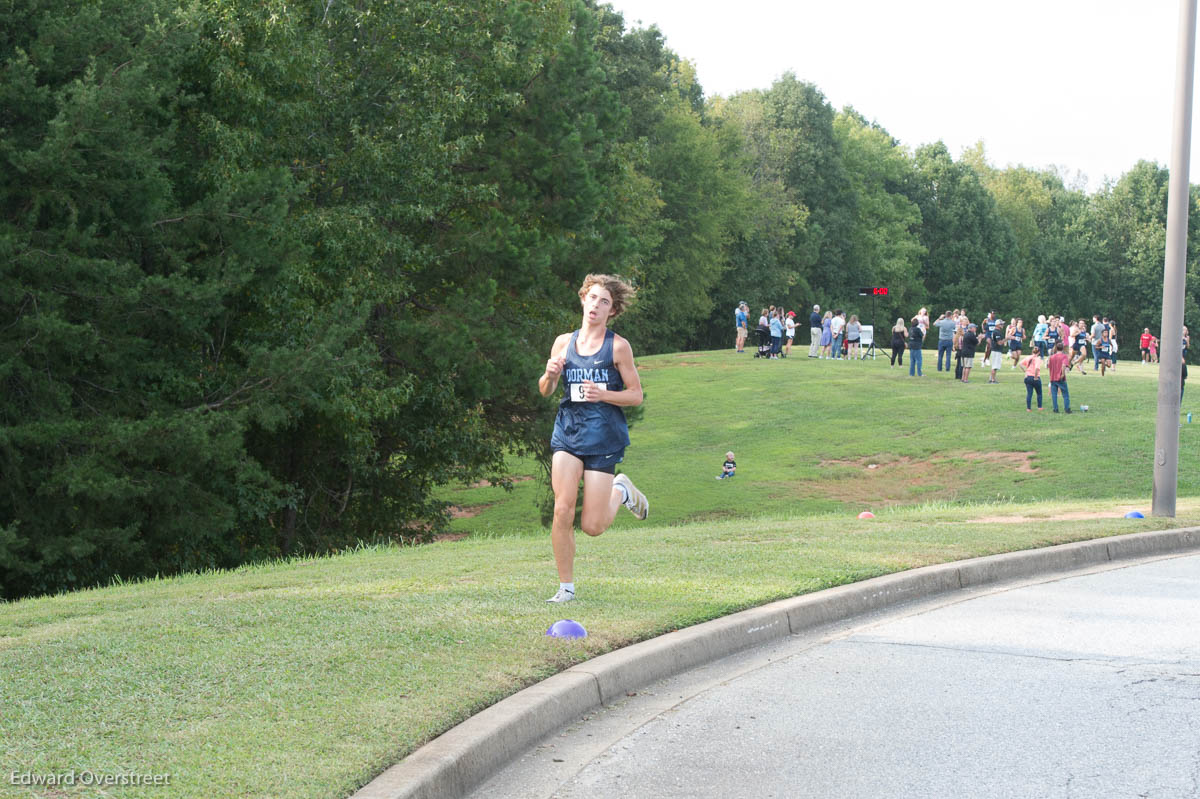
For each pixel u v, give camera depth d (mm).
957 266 100000
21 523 16469
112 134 15914
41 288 16141
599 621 7074
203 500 18031
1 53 16500
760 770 4949
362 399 19828
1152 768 4984
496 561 9969
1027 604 8906
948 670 6773
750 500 26219
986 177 122750
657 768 4973
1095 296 109938
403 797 4070
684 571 9188
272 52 19469
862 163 96188
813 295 87188
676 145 67250
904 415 33531
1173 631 7867
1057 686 6395
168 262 18188
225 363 19703
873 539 11375
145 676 5633
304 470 23547
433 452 23625
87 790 4000
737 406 36969
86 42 16297
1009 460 27828
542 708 5426
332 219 20078
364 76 22438
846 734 5488
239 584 8961
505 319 24266
